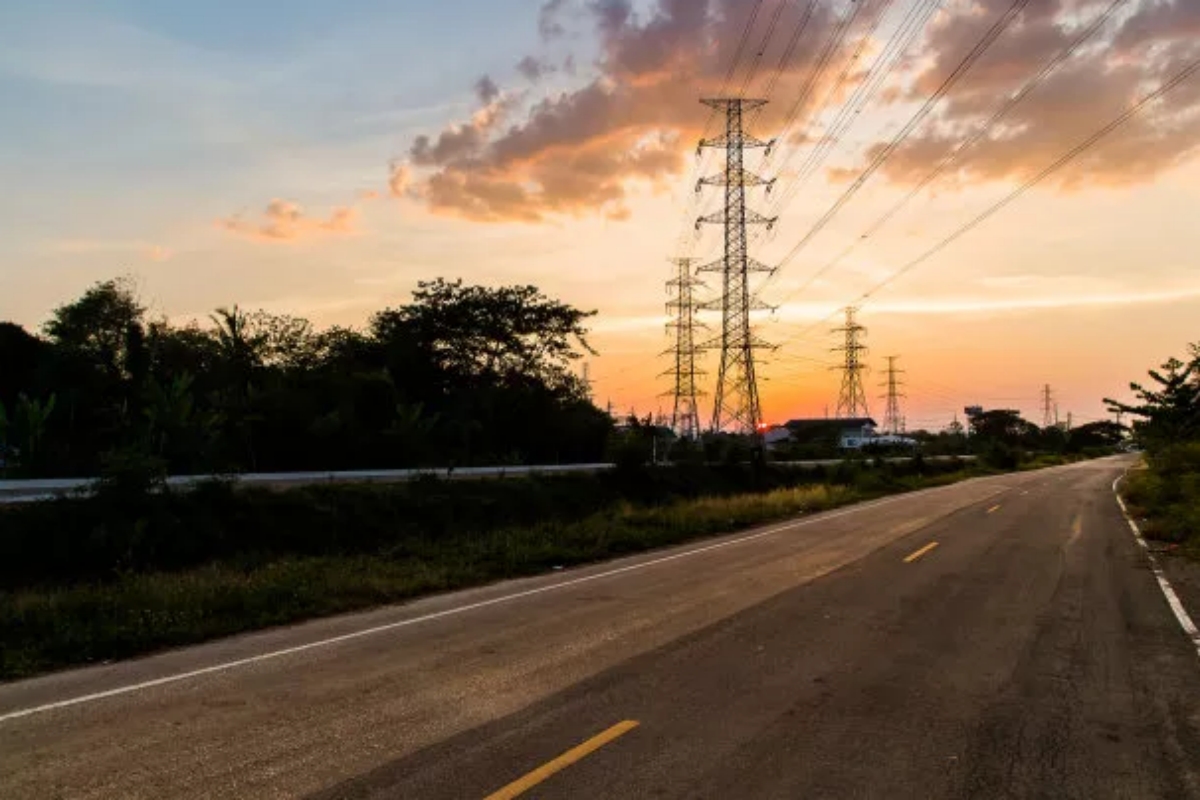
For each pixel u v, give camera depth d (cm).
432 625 986
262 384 3538
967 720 614
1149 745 566
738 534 2106
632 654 815
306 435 3162
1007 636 895
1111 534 1978
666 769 516
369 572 1380
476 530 2070
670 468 3453
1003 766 526
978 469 6706
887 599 1118
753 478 3862
